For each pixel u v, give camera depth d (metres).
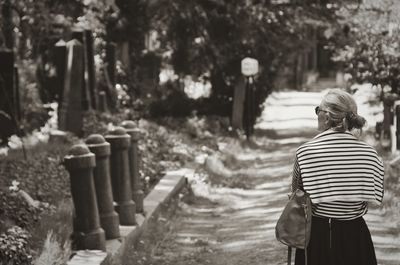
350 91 24.39
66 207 10.84
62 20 17.88
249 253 10.12
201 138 21.95
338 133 5.66
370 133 21.52
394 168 14.85
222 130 24.19
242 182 16.72
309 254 5.65
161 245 10.94
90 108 18.75
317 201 5.54
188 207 14.03
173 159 17.64
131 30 23.22
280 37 24.81
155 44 30.09
